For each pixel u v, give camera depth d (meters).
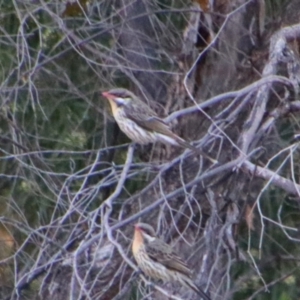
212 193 12.85
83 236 12.73
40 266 12.33
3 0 15.97
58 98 16.03
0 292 15.38
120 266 12.24
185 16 15.67
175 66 15.52
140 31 15.67
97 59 15.96
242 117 13.43
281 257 15.69
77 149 15.97
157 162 14.23
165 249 12.42
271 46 13.61
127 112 13.67
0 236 15.69
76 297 12.15
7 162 15.84
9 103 15.52
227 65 14.67
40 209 15.40
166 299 12.72
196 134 14.54
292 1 14.75
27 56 14.71
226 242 12.72
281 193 15.93
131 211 14.07
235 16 14.60
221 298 12.39
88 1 14.95
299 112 13.70
